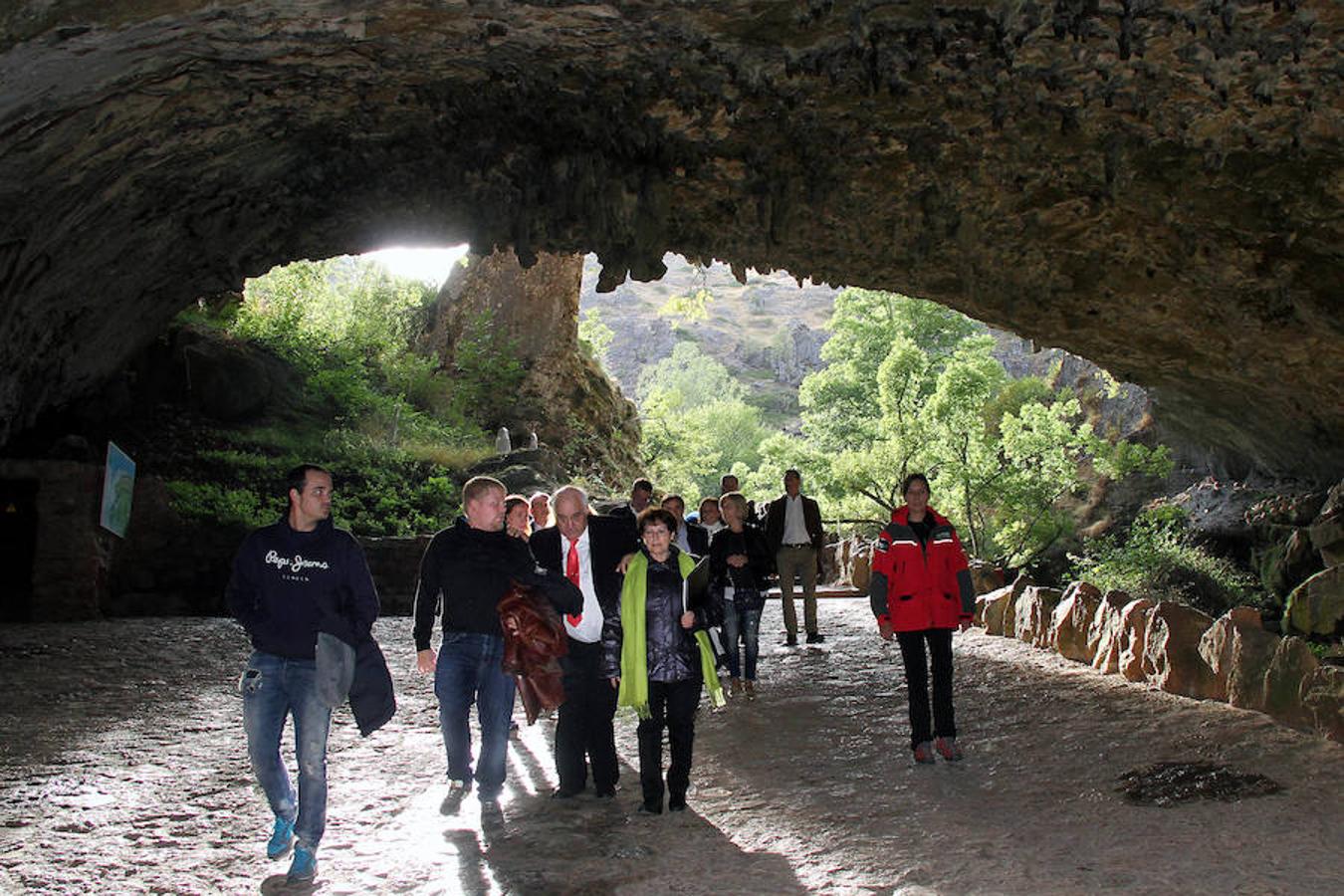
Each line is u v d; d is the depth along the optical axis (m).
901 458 29.30
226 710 9.31
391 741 8.11
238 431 23.92
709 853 5.43
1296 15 8.00
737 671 9.97
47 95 7.95
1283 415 17.98
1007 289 13.78
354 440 25.83
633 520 6.51
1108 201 11.75
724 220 12.55
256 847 5.62
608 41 8.78
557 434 35.34
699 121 10.57
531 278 36.66
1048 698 9.06
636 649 6.07
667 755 7.72
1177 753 6.95
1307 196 10.89
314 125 10.69
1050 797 6.20
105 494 15.86
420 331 37.34
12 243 10.76
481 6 7.98
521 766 7.45
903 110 10.23
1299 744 6.87
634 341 138.12
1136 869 4.92
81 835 5.78
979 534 28.39
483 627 6.21
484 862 5.33
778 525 13.08
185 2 7.28
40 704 9.34
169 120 9.56
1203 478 26.34
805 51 8.80
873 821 5.89
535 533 6.49
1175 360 15.89
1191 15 8.06
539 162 11.53
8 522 16.77
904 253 13.16
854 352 39.28
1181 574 22.20
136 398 23.31
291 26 7.79
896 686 10.16
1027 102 9.91
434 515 24.02
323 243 13.91
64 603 15.44
